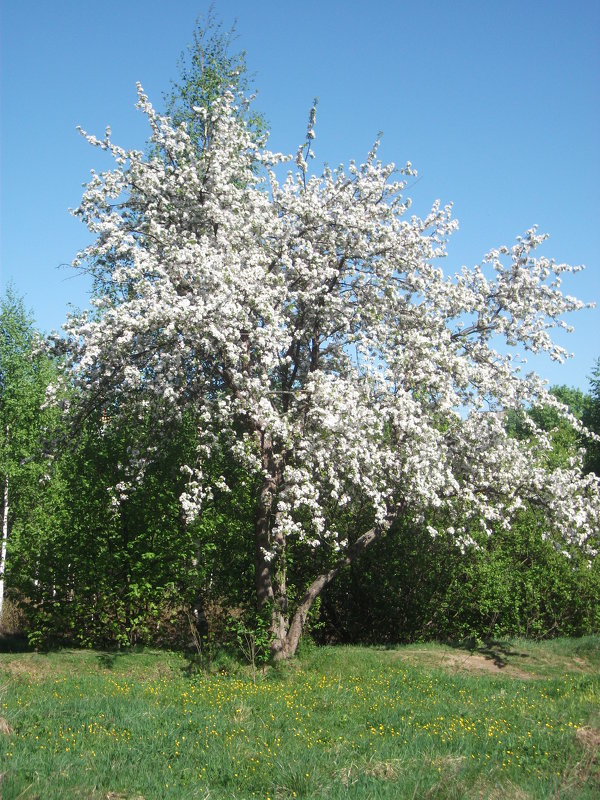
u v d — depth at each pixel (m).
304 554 18.80
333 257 16.56
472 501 16.22
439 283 16.45
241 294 14.44
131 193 16.41
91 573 16.70
